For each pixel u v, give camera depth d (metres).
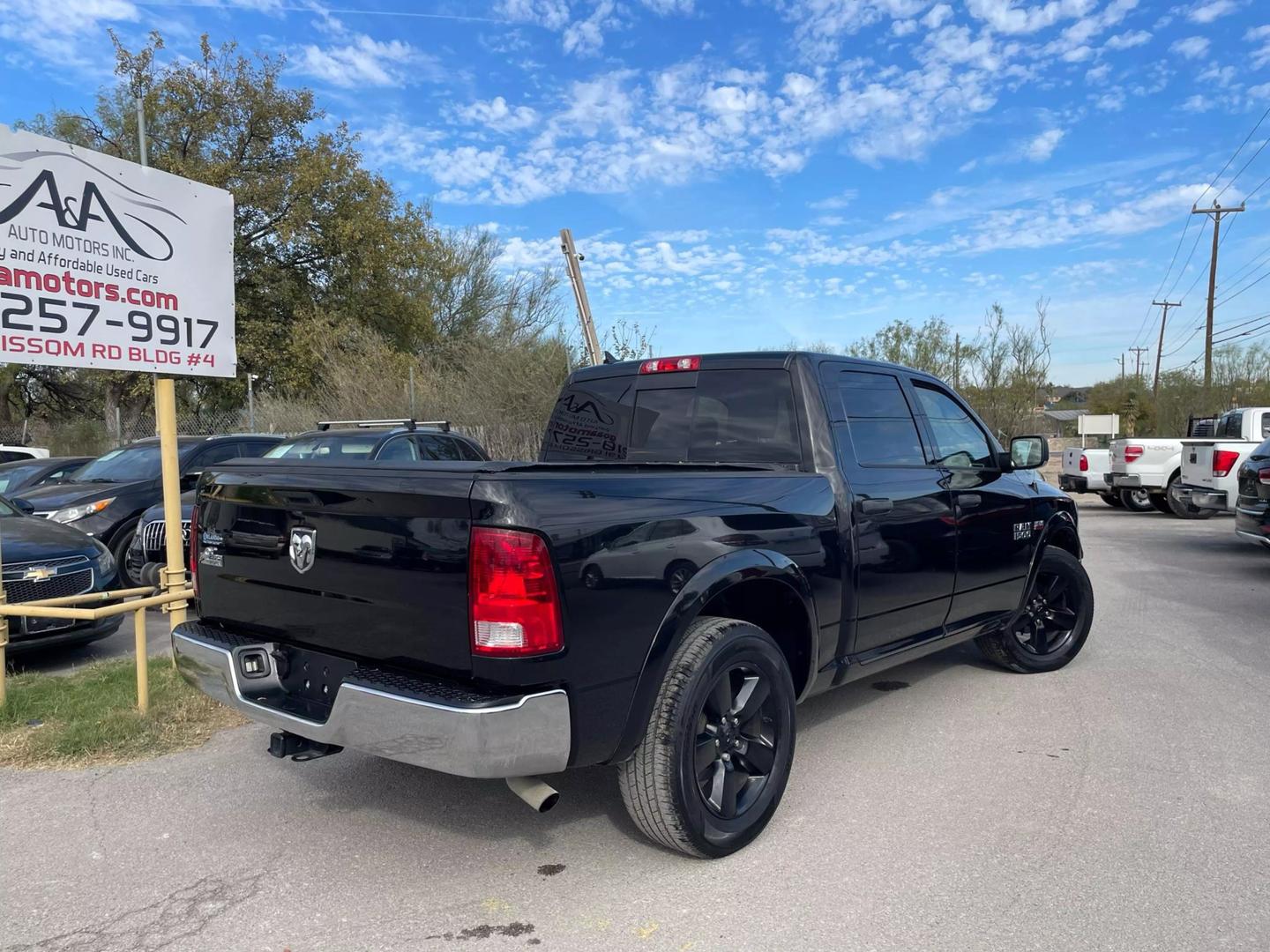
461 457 9.99
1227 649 6.45
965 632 5.00
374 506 2.95
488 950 2.74
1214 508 12.91
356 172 27.56
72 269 4.57
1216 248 33.47
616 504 3.01
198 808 3.79
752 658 3.42
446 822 3.66
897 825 3.61
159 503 8.12
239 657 3.32
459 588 2.74
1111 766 4.21
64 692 5.11
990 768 4.22
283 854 3.38
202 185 5.18
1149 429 42.59
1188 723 4.82
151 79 25.89
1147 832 3.51
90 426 26.12
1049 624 6.00
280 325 26.94
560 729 2.79
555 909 2.99
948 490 4.73
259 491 3.35
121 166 4.77
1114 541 12.52
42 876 3.20
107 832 3.56
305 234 26.69
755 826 3.44
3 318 4.30
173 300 5.04
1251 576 9.66
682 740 3.12
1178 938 2.78
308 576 3.17
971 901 3.01
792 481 3.82
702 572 3.21
